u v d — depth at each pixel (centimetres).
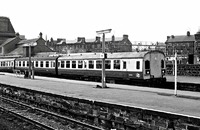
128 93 1378
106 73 2380
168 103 1030
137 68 2100
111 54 2397
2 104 1627
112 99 1136
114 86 1791
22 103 1572
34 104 1543
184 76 2634
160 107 927
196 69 2612
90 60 2542
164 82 2075
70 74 2831
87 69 2578
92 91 1472
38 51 6138
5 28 7731
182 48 7681
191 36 7794
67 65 2869
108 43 7869
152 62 2127
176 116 797
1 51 6800
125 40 7869
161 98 1182
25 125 1076
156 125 859
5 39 7538
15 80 2353
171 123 816
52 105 1371
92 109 1115
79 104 1183
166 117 825
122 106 972
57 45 9231
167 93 1373
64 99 1281
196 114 793
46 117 1221
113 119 1014
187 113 809
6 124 1084
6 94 1950
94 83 2053
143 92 1428
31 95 1584
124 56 2222
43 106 1451
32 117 1227
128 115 955
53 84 1942
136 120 927
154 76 2144
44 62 3259
